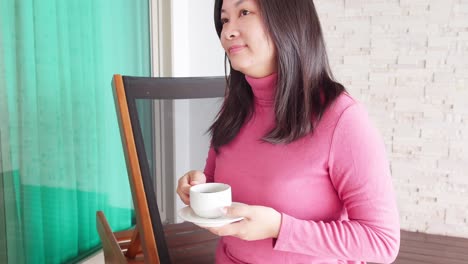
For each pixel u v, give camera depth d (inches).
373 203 27.3
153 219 35.2
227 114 35.5
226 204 27.0
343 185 28.5
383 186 27.5
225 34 30.1
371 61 71.4
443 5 66.0
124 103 36.5
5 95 49.5
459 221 71.3
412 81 69.7
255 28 29.1
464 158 69.1
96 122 62.9
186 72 81.7
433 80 68.5
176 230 40.1
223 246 36.3
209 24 80.1
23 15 50.3
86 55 59.7
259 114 33.6
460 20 65.6
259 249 31.4
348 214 29.3
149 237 34.4
